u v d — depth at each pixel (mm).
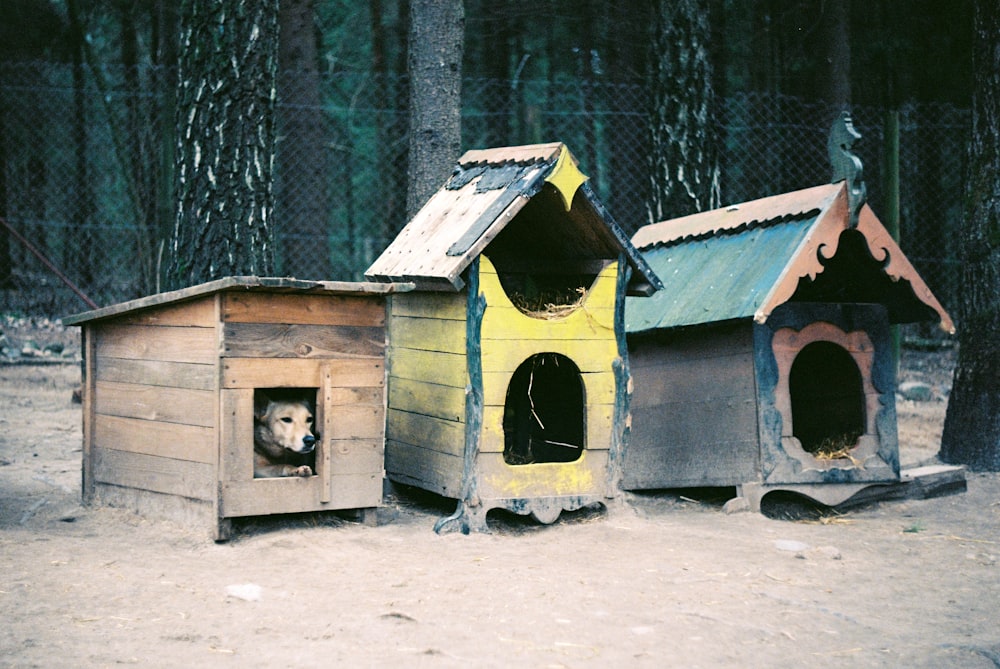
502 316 4992
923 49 14133
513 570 4281
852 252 5918
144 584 3936
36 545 4449
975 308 7016
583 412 5215
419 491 5719
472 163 5684
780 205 5984
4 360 10969
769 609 3895
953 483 6215
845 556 4766
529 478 5066
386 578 4105
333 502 4836
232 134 6410
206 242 6414
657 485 6137
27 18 15250
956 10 13797
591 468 5223
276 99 6652
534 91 16766
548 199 5203
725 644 3484
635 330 6090
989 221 6945
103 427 5219
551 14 14391
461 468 4984
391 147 16016
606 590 4031
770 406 5570
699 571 4371
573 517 5285
